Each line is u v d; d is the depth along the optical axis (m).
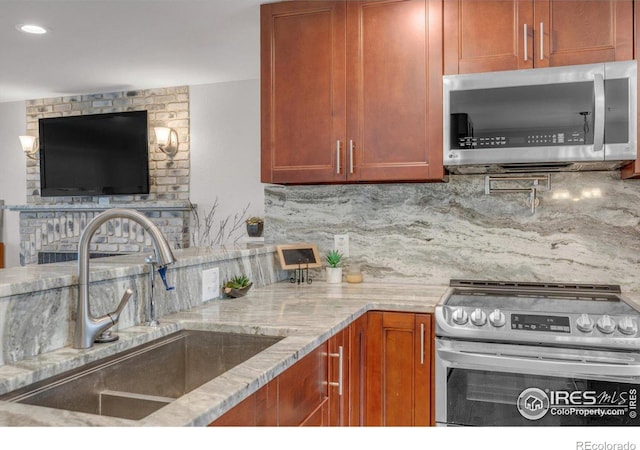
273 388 1.20
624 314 1.86
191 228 4.70
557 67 2.04
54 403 1.15
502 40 2.17
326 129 2.39
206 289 1.99
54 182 5.11
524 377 1.82
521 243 2.44
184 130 4.71
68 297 1.34
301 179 2.42
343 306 1.95
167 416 0.89
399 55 2.29
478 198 2.49
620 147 1.96
